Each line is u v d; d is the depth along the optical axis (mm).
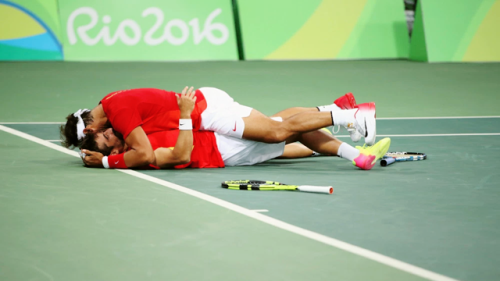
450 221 13734
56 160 20297
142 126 19016
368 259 11359
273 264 11094
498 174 18625
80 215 13945
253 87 43094
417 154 21266
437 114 32344
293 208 14672
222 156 20000
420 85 44969
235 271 10766
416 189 16703
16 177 17641
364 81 46969
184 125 18531
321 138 20047
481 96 39594
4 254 11516
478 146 23453
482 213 14383
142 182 17266
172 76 48188
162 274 10617
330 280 10406
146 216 13898
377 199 15602
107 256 11438
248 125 19406
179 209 14484
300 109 21500
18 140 23938
